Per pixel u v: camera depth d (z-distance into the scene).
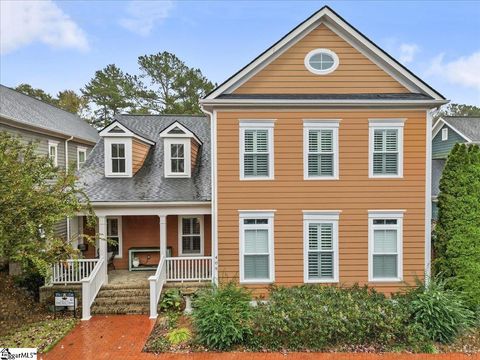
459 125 27.03
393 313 7.93
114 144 13.02
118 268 13.16
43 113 18.73
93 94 34.19
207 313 7.89
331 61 10.49
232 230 10.45
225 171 10.39
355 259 10.45
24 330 8.76
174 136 12.97
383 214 10.38
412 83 10.37
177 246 13.28
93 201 11.05
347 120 10.35
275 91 10.45
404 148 10.36
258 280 10.46
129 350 7.75
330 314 7.84
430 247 10.55
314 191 10.41
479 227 9.62
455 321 7.88
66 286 10.70
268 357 7.36
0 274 11.84
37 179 9.48
